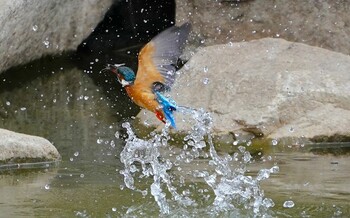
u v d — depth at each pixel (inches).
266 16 1011.3
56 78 1050.7
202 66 897.5
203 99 847.7
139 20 1213.1
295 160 725.3
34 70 1067.9
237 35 1023.0
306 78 832.9
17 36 1025.5
